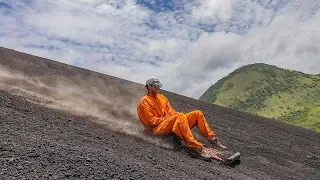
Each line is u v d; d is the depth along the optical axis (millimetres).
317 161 8758
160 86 7418
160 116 7273
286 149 9617
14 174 3273
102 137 5773
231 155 7059
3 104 6203
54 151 4070
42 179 3312
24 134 4543
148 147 6074
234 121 14242
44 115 6203
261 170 6633
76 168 3752
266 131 13156
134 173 4070
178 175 4555
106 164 4113
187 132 6680
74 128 5809
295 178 6645
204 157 6309
